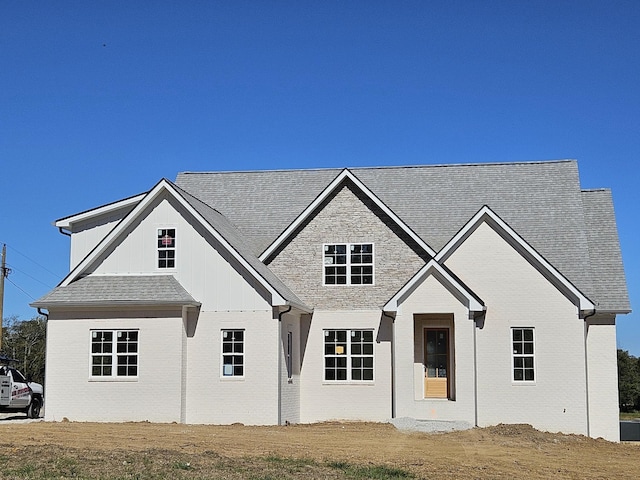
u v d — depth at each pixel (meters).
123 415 29.91
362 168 38.19
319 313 32.66
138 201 34.22
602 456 25.27
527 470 21.47
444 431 28.52
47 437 23.91
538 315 30.78
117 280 30.95
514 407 30.45
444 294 30.39
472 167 37.44
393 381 30.92
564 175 36.28
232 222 36.19
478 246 31.47
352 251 32.78
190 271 30.84
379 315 32.25
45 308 30.47
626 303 31.36
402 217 35.47
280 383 30.02
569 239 33.75
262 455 21.56
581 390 30.23
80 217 34.69
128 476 17.48
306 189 37.62
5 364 33.97
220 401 30.06
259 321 30.19
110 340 30.38
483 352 30.84
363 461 21.41
